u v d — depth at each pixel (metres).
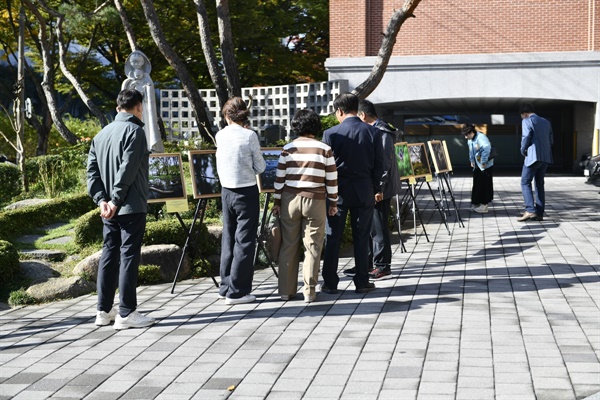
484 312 7.26
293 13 32.66
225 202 8.00
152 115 15.92
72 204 13.08
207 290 8.77
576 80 26.20
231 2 28.62
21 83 17.88
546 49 26.56
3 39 28.88
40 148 27.42
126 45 29.67
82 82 30.52
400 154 12.02
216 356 6.06
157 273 9.23
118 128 7.00
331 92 25.45
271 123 26.69
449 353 5.95
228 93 18.53
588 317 6.99
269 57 31.95
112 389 5.34
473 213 15.70
